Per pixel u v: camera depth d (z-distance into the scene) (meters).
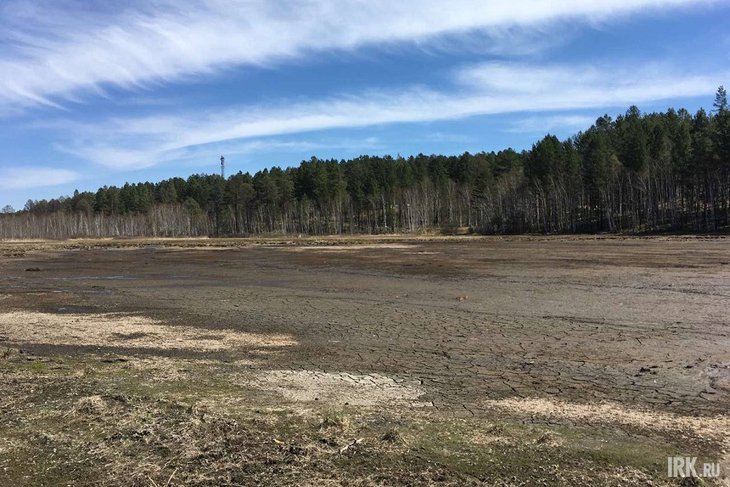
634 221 74.12
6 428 5.84
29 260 44.66
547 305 15.80
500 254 39.19
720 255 32.47
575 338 11.34
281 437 5.51
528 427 5.90
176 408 6.46
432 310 15.54
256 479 4.60
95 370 8.77
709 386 7.67
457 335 12.00
